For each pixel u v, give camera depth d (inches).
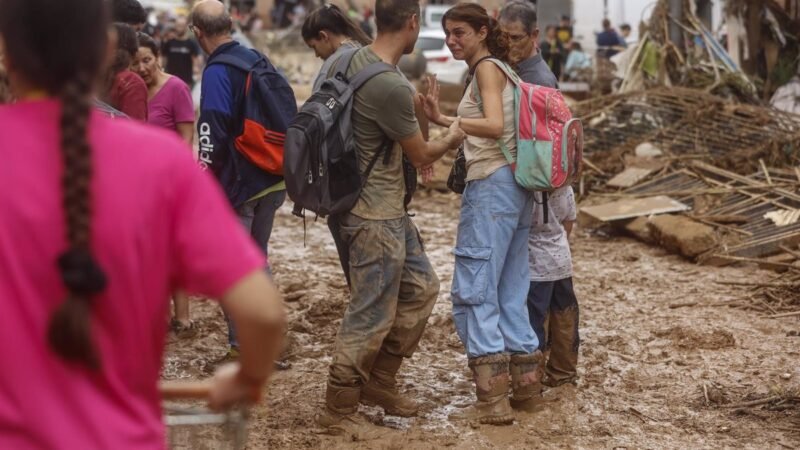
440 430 326.3
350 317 316.8
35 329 119.3
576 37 1552.7
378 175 311.9
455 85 1237.7
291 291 486.0
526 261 337.1
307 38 359.3
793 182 623.5
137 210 122.9
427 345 412.8
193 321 434.9
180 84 400.2
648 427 330.6
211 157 355.6
